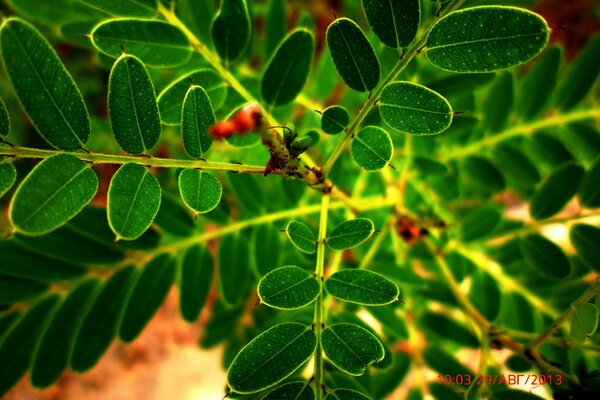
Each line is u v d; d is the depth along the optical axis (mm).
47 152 99
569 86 211
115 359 488
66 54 415
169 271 185
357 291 117
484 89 231
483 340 167
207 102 110
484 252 231
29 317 166
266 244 192
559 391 139
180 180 109
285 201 204
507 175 221
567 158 212
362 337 115
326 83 233
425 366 210
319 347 120
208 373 487
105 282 176
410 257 228
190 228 188
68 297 171
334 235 131
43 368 164
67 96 96
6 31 88
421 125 109
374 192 230
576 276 191
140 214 103
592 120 211
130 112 103
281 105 155
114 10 138
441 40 102
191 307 187
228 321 238
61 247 167
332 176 190
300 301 113
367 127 119
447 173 221
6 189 96
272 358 112
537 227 183
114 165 120
